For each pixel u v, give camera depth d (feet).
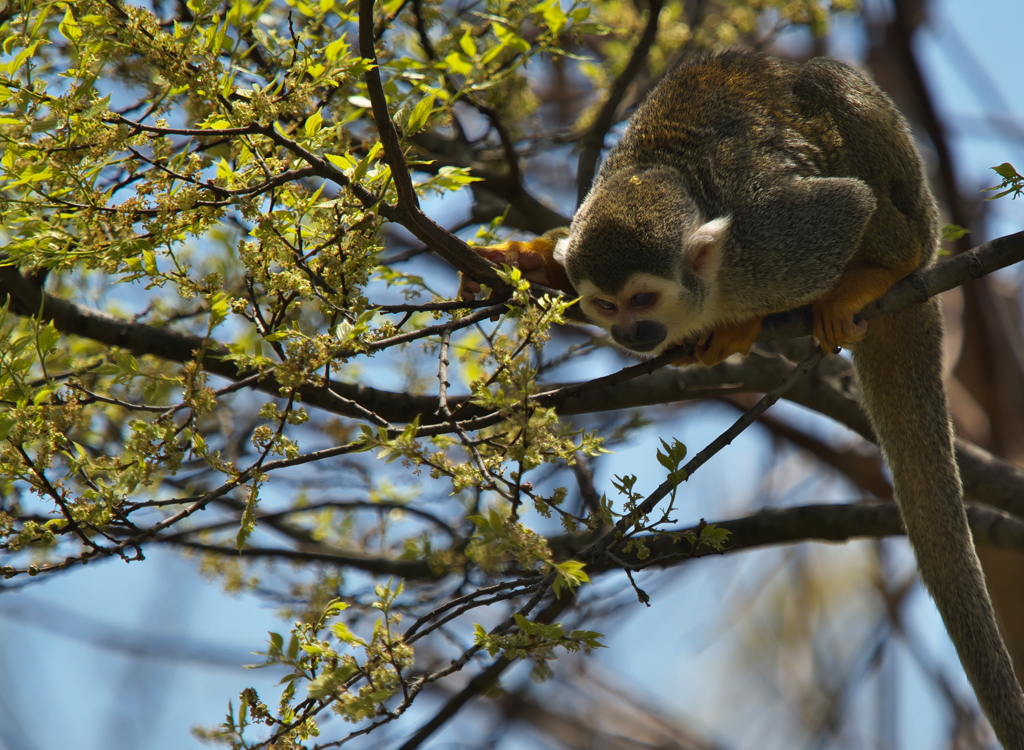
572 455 23.76
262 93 23.18
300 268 24.35
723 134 35.45
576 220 34.91
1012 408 64.08
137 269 24.62
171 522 23.54
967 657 33.68
